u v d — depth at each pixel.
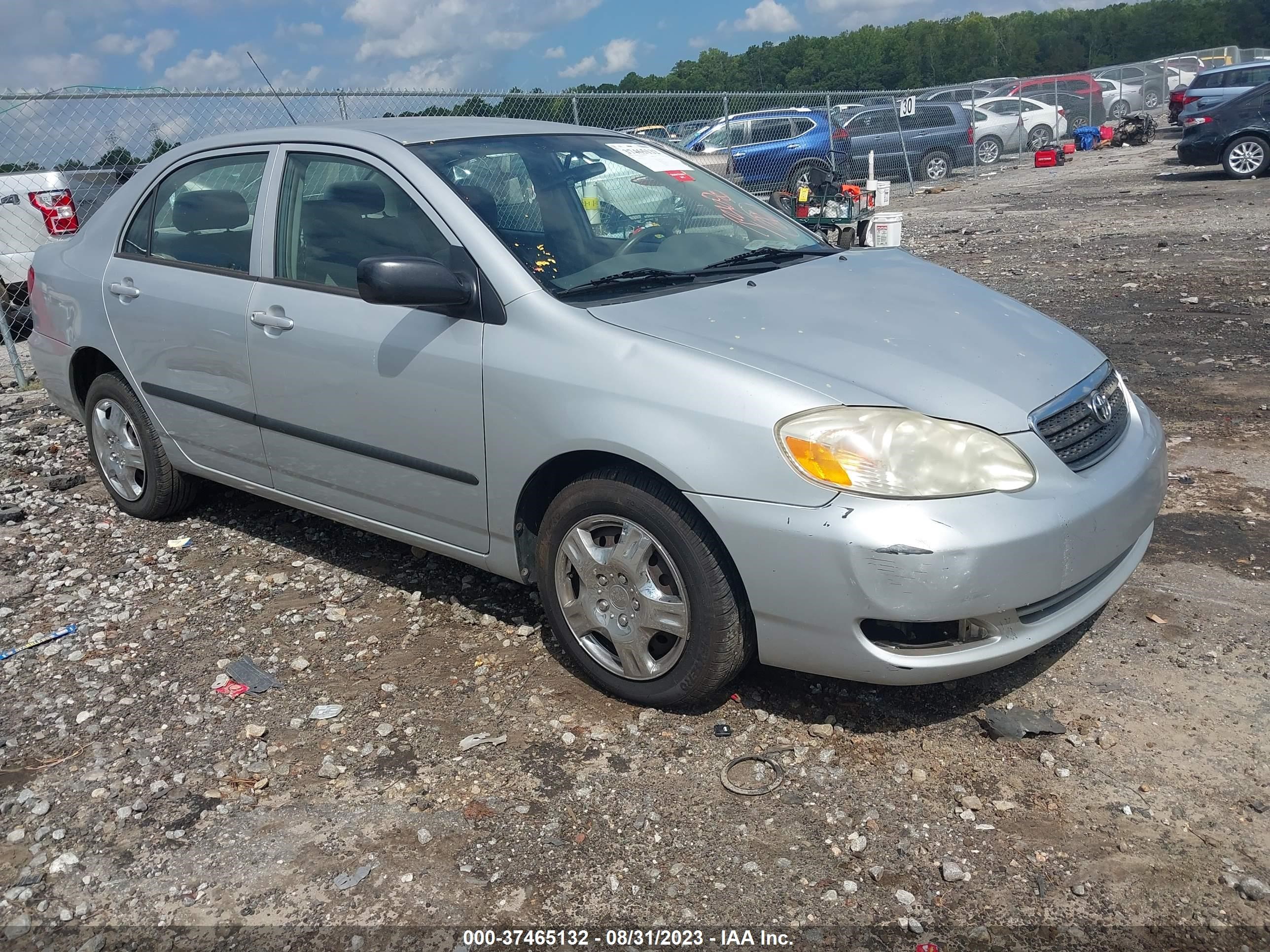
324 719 3.29
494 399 3.28
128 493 5.08
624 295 3.35
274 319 3.89
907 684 2.85
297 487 4.14
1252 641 3.42
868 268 3.89
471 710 3.30
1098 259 11.11
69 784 3.02
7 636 3.97
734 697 3.28
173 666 3.68
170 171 4.55
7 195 8.99
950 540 2.66
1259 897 2.36
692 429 2.88
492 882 2.55
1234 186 16.84
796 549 2.76
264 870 2.63
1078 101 28.61
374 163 3.74
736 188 4.57
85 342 4.85
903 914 2.38
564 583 3.33
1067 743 2.96
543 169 3.86
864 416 2.78
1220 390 6.15
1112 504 2.95
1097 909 2.37
